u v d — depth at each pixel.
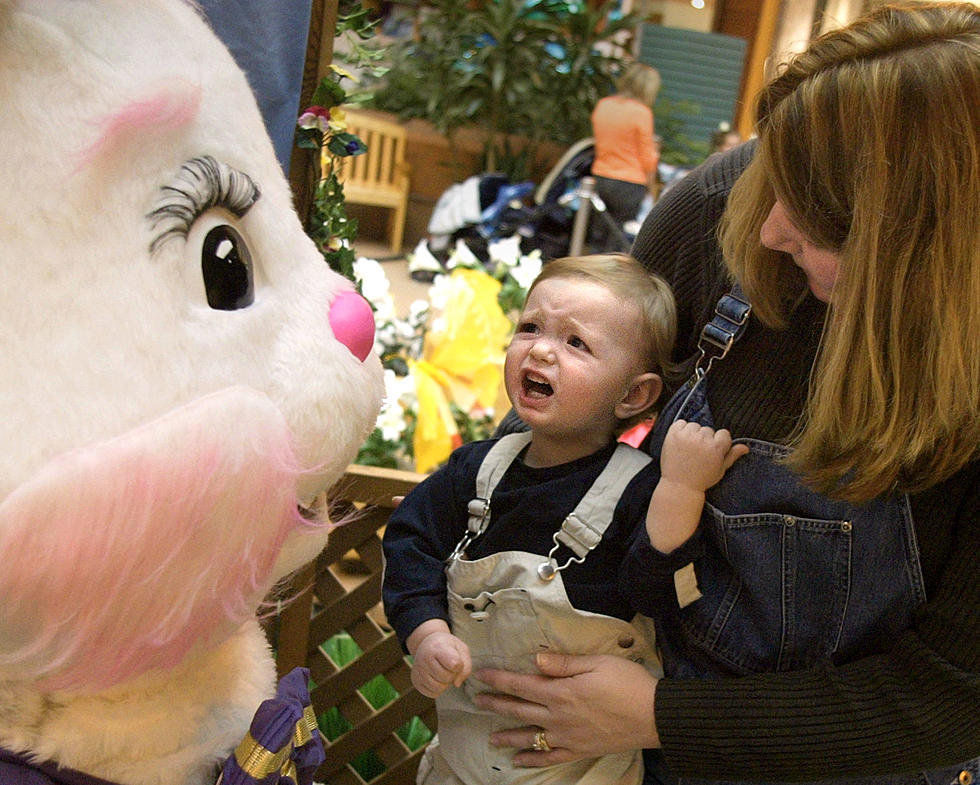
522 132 7.95
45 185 0.78
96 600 0.78
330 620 2.04
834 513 1.23
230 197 0.90
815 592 1.26
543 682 1.34
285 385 0.94
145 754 0.94
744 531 1.28
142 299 0.81
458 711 1.47
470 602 1.42
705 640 1.32
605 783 1.40
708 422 1.34
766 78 1.25
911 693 1.17
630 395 1.47
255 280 0.95
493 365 3.13
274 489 0.88
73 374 0.78
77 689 0.85
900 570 1.21
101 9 0.86
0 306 0.76
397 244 7.87
